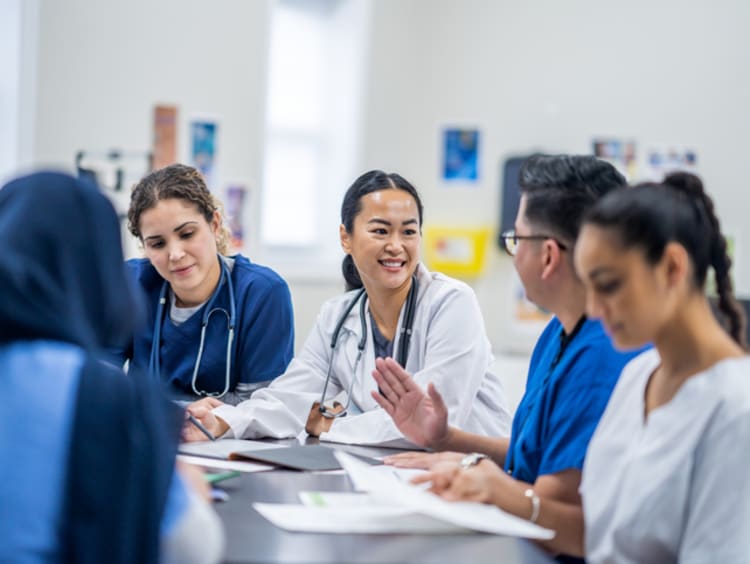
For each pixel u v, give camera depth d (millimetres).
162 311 2389
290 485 1617
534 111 4523
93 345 1148
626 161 4371
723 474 1266
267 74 4320
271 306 2398
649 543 1326
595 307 1313
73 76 3711
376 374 1863
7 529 1038
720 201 4242
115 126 3840
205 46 4102
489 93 4602
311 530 1344
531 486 1516
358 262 2271
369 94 4707
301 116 4855
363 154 4734
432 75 4711
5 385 1087
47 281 1130
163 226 2254
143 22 3895
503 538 1340
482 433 2283
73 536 1050
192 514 1146
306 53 4848
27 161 3602
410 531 1357
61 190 1161
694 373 1333
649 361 1438
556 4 4465
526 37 4523
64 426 1076
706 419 1286
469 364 2207
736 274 4215
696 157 4266
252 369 2389
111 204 1213
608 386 1504
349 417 2191
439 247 4641
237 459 1824
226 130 4199
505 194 4539
